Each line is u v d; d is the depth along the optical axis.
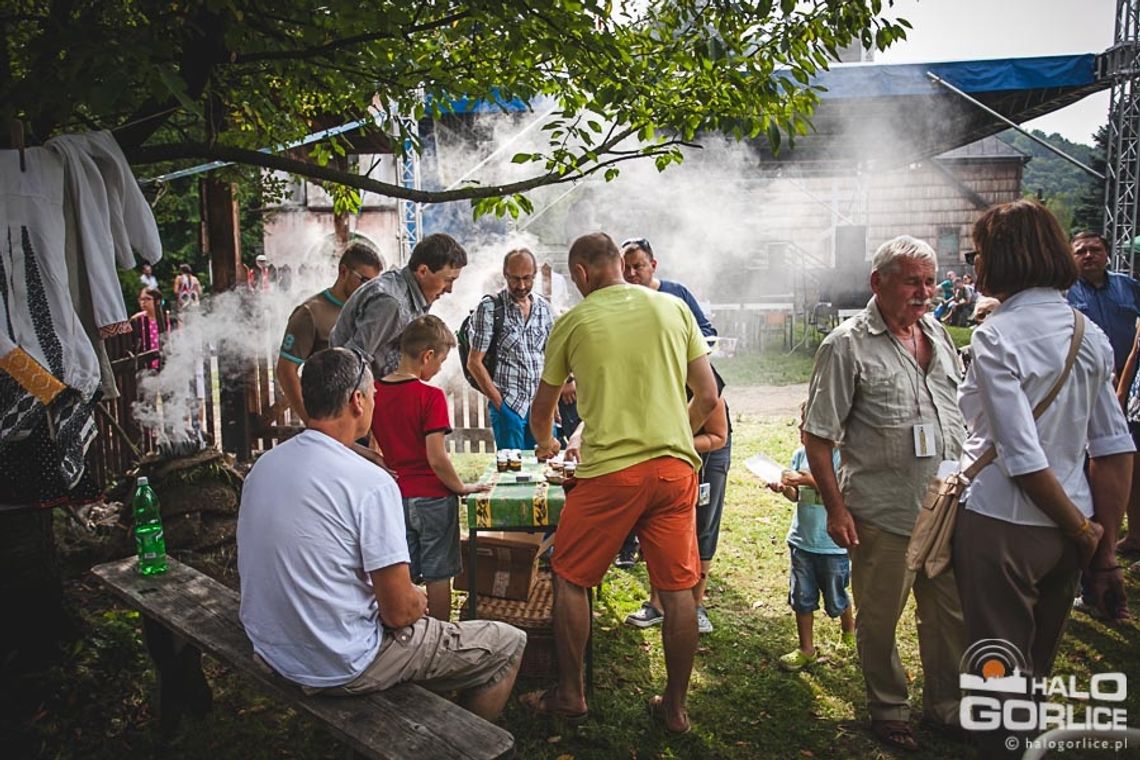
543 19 3.41
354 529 2.38
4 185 2.74
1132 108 12.70
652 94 3.98
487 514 3.38
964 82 12.88
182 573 3.34
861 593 3.17
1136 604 4.41
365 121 5.20
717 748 3.20
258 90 4.68
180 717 3.25
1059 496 2.29
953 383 3.09
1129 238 13.04
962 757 3.10
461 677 2.71
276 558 2.37
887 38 3.81
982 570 2.45
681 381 3.12
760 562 5.09
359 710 2.39
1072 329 2.36
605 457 3.03
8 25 4.00
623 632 4.17
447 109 4.57
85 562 4.62
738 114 4.05
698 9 3.97
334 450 2.43
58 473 3.02
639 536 3.19
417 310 3.93
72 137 2.95
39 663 3.45
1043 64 12.77
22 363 2.74
